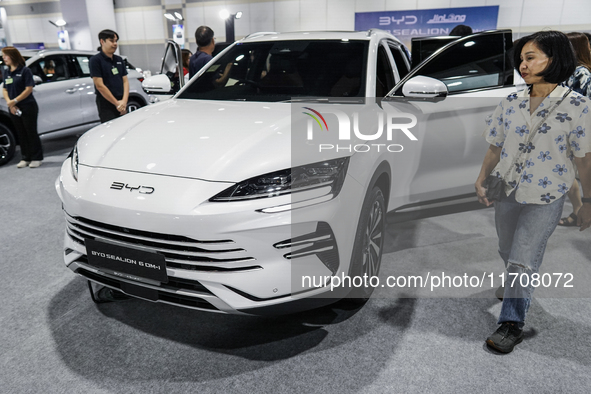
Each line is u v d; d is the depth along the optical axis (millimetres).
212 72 2703
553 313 2061
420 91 2133
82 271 1856
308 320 2006
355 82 2354
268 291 1566
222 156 1645
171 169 1631
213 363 1726
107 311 2105
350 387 1584
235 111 2107
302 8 13516
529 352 1784
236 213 1493
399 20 12484
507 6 11328
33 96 5062
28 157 5188
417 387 1582
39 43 18812
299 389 1578
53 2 17750
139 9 16062
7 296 2256
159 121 2035
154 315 2068
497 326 1965
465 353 1775
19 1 18531
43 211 3631
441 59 2426
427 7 12047
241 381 1623
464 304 2135
